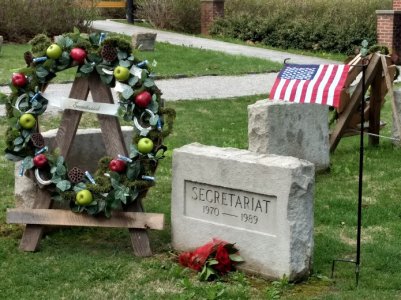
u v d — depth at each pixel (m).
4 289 4.48
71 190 4.88
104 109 4.92
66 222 4.94
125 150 4.92
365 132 7.89
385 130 8.71
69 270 4.70
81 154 5.57
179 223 4.95
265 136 6.38
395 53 16.11
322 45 17.52
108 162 4.88
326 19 17.69
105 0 23.89
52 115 8.97
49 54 4.94
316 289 4.46
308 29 17.73
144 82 4.86
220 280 4.57
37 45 5.02
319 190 6.37
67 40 4.97
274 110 6.39
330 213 5.75
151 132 4.86
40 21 16.97
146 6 20.73
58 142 5.00
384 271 4.75
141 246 4.91
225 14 20.23
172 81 12.23
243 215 4.66
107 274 4.62
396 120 7.82
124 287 4.50
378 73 7.70
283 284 4.46
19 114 4.97
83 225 4.93
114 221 4.90
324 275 4.62
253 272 4.63
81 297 4.36
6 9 16.48
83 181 4.89
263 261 4.59
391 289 4.50
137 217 4.88
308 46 17.81
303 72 4.67
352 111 7.58
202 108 9.86
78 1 17.53
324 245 5.12
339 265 4.80
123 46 4.89
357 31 17.08
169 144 7.77
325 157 6.94
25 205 5.31
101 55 4.90
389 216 5.75
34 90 4.99
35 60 4.97
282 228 4.48
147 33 14.84
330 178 6.79
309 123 6.72
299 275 4.53
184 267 4.75
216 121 9.06
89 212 4.86
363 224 5.57
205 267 4.59
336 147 7.78
